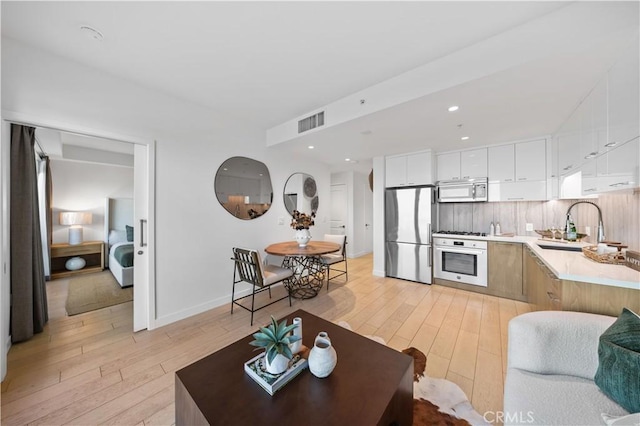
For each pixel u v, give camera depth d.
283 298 3.27
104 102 2.18
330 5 1.44
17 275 2.14
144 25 1.61
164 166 2.58
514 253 3.23
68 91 1.99
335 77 2.23
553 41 1.48
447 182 3.96
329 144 3.60
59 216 4.09
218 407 0.98
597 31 1.36
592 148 1.96
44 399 1.54
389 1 1.40
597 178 1.90
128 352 2.07
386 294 3.46
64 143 3.44
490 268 3.41
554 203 3.38
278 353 1.10
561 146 2.81
